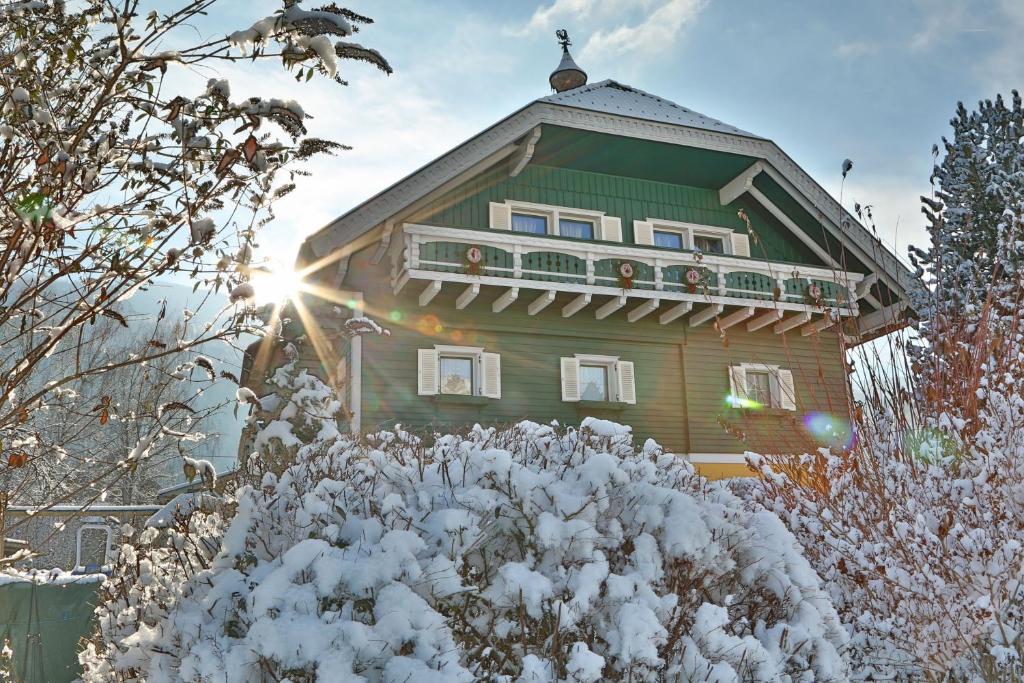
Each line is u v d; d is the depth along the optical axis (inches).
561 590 131.8
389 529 136.2
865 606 194.4
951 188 369.7
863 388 239.8
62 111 115.7
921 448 222.4
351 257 529.3
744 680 130.1
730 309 600.1
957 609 168.9
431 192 514.6
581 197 610.5
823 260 660.1
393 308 537.0
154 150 115.1
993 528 180.5
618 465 161.3
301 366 165.9
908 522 192.4
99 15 109.6
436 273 504.1
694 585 141.6
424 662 116.2
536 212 595.8
